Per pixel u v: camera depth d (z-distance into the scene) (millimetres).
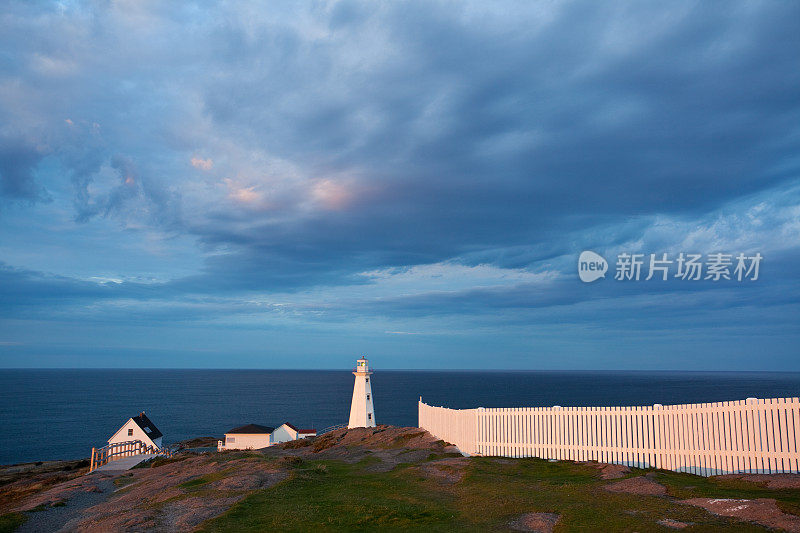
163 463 36750
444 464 21688
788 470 15844
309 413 141500
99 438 98750
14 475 54281
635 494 14727
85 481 28594
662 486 15266
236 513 15148
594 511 13344
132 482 26969
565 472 19109
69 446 90938
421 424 34812
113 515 16531
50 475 48500
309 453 37750
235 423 121375
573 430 20938
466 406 133125
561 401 137000
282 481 19891
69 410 147750
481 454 23531
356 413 65438
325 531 13258
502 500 15297
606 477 17547
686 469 17812
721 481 15984
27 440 96688
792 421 15992
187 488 19984
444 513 14562
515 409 22734
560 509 13914
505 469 20016
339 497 17125
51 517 18703
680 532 11266
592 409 20547
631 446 19312
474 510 14656
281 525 13766
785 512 11625
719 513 12305
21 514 18984
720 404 17266
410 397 174875
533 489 16359
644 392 174250
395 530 13266
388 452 29062
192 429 112750
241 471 22391
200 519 14836
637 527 11836
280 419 128250
